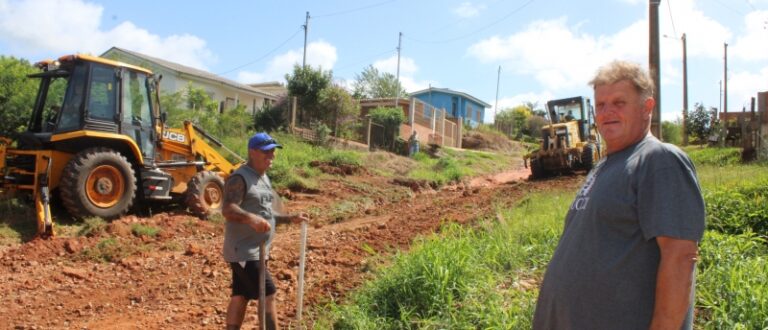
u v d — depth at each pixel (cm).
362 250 798
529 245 676
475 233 801
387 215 1209
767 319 427
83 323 564
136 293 649
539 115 6066
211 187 1157
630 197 255
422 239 717
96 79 1025
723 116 2800
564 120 2016
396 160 2172
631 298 251
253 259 455
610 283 255
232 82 3378
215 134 1959
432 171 2147
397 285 544
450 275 540
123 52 2964
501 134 4372
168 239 928
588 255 264
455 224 802
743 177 1118
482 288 529
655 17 1405
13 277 702
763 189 873
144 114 1096
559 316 272
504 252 639
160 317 577
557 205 965
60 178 981
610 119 274
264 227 437
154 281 691
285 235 952
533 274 589
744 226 737
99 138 1026
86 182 969
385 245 813
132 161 1080
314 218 1166
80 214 965
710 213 768
